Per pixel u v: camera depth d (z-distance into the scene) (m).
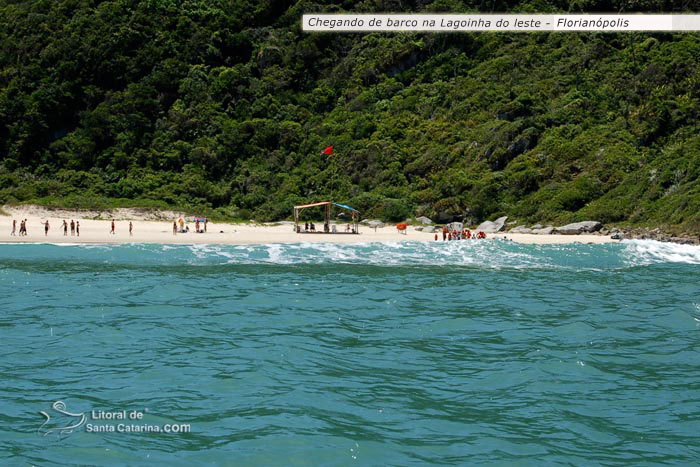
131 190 78.88
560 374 18.20
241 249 45.81
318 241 52.19
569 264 40.03
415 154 84.12
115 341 21.16
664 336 22.31
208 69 96.25
